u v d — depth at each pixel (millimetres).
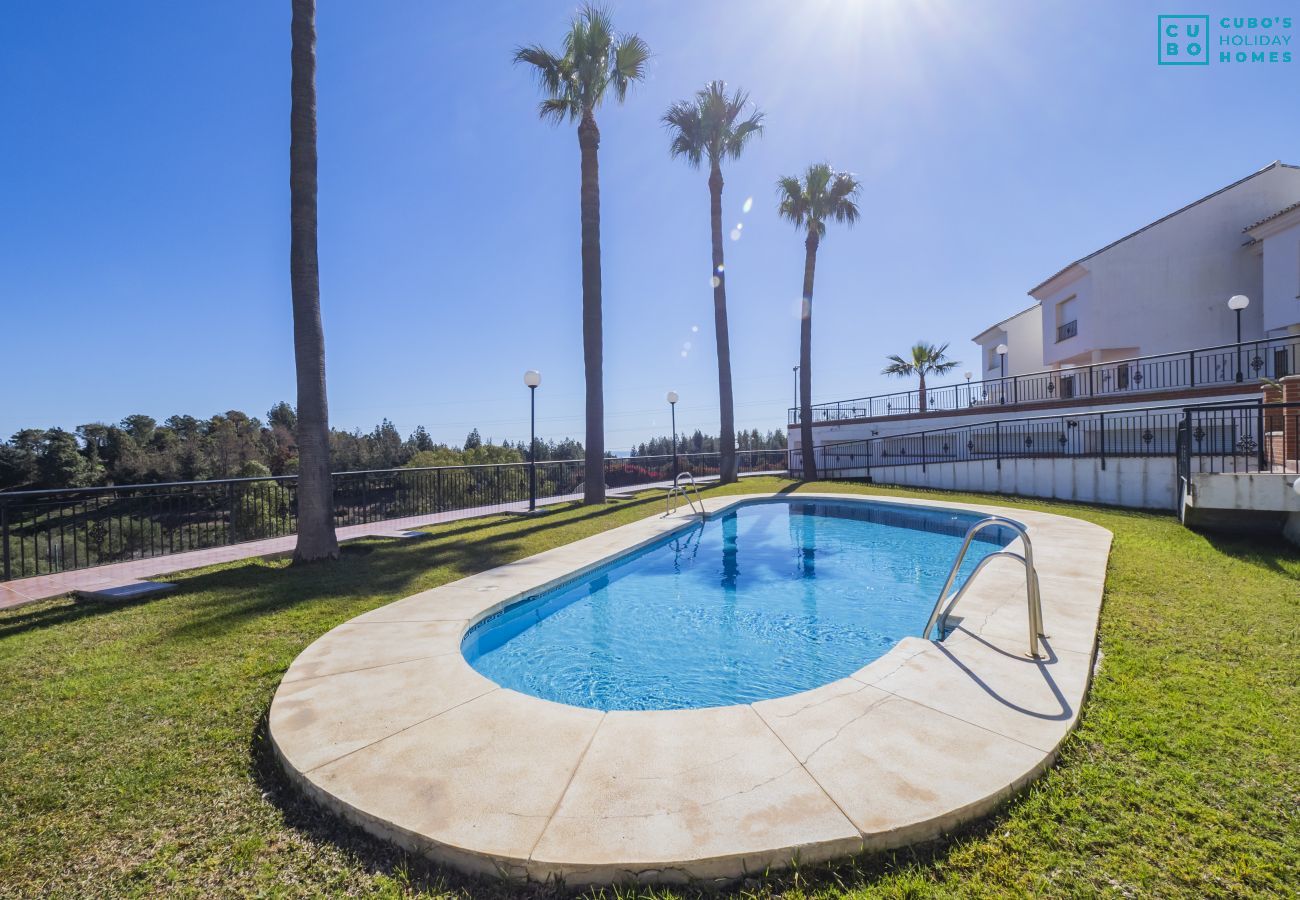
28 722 2799
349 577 5914
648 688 3842
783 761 2205
